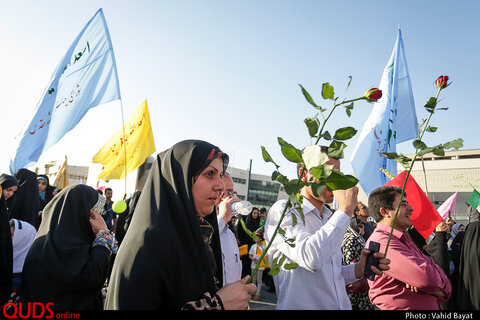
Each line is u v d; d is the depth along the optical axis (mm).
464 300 4121
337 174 1165
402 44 6531
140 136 6969
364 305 3219
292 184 1222
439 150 1614
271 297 7410
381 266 1998
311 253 1878
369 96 1224
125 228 5355
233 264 2475
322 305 2037
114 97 5496
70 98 5680
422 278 2244
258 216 8734
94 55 5801
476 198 5773
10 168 5371
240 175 63688
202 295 1304
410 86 6457
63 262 1994
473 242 4121
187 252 1358
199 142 1573
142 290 1216
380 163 5324
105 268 2125
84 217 2219
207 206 1564
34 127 5586
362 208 4949
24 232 2682
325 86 1262
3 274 2107
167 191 1459
